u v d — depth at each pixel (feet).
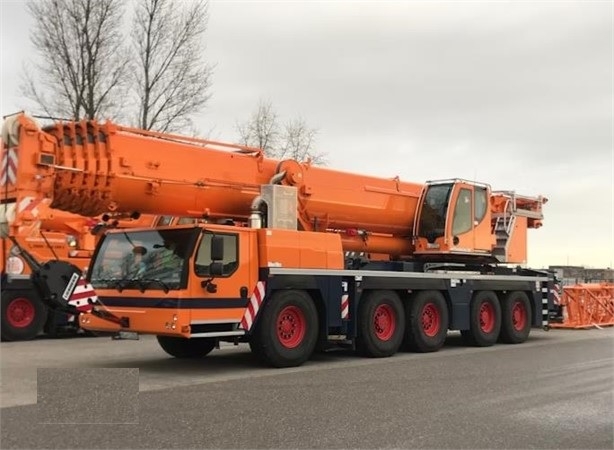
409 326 44.88
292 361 37.01
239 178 40.60
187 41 80.69
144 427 22.58
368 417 24.47
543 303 58.03
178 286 32.78
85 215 36.52
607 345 51.85
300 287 37.78
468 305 49.32
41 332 52.80
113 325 34.73
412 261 51.98
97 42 75.87
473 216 51.70
